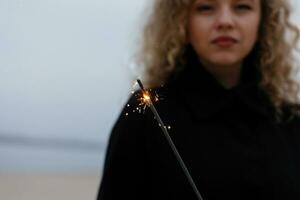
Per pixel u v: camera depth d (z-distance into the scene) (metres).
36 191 4.01
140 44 1.20
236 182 1.07
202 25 1.12
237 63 1.15
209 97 1.12
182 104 1.11
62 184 4.14
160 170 1.07
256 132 1.12
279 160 1.11
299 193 1.10
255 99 1.15
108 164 1.09
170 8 1.15
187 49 1.15
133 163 1.08
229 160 1.08
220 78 1.15
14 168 4.46
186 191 1.06
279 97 1.17
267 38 1.19
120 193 1.08
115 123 1.10
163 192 1.07
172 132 1.09
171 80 1.14
